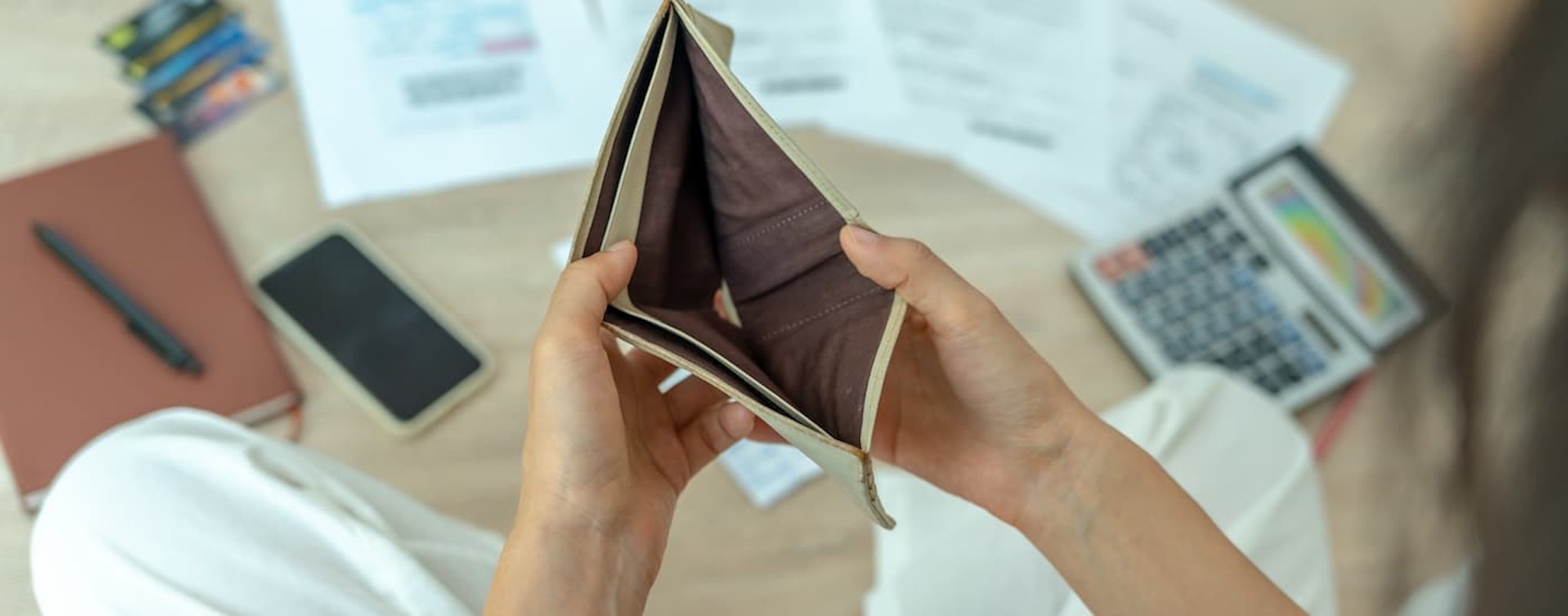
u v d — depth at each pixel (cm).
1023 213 135
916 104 138
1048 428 104
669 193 94
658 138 93
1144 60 144
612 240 93
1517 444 44
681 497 122
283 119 130
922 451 108
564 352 92
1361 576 123
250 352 121
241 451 108
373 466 119
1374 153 140
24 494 115
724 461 123
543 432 94
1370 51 146
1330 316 130
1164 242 133
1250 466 118
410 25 134
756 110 90
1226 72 144
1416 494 57
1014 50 142
